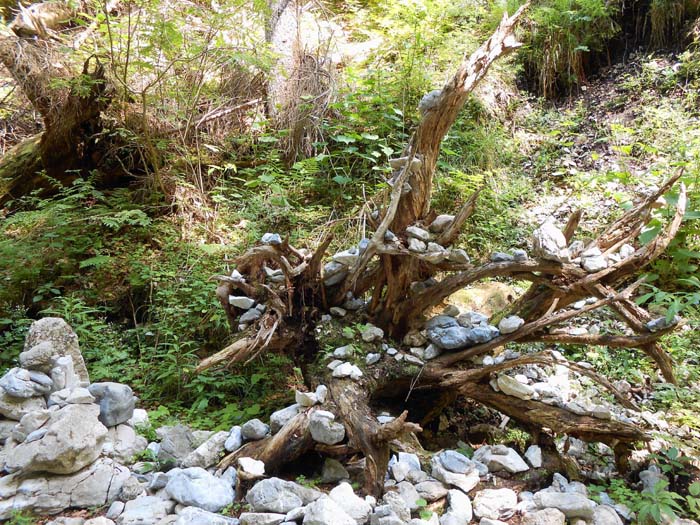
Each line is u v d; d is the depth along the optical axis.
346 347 3.17
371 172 5.76
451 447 3.22
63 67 5.59
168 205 5.44
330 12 7.85
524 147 6.24
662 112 5.70
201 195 5.57
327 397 2.89
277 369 3.86
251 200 5.41
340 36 7.45
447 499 2.48
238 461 2.65
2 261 4.71
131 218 5.29
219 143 5.98
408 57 6.13
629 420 3.21
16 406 2.85
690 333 4.07
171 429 2.96
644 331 2.86
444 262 3.15
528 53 6.84
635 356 3.98
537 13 6.66
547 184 5.77
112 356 3.98
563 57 6.75
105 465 2.68
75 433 2.58
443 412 3.40
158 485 2.60
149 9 5.34
